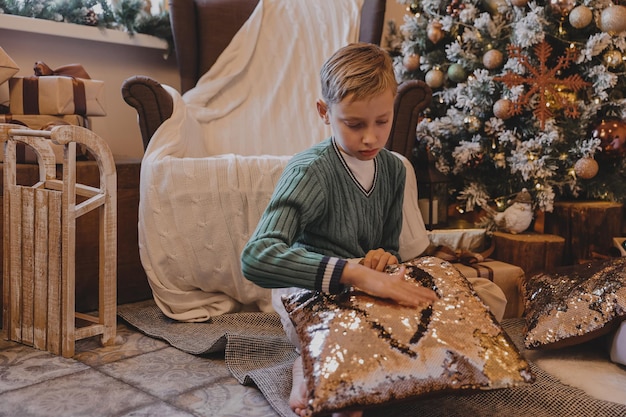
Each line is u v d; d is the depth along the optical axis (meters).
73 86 2.06
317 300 1.14
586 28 2.21
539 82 2.21
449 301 1.12
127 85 1.96
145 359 1.57
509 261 2.14
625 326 1.44
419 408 1.25
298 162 1.26
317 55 2.53
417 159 2.45
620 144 2.21
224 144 2.35
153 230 1.87
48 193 1.58
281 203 1.19
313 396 0.98
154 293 1.90
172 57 2.91
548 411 1.23
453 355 1.03
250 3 2.61
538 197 2.21
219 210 1.86
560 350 1.57
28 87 2.03
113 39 2.62
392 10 3.17
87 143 1.58
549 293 1.59
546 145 2.20
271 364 1.51
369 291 1.10
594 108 2.21
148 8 2.76
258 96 2.48
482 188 2.33
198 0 2.58
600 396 1.31
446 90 2.45
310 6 2.59
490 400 1.28
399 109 2.06
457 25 2.40
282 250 1.12
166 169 1.86
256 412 1.26
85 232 1.97
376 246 1.37
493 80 2.24
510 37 2.28
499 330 1.09
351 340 1.04
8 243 1.69
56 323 1.59
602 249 2.27
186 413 1.25
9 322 1.71
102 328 1.66
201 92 2.41
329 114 1.24
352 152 1.21
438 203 2.23
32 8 2.41
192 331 1.75
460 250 2.13
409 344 1.03
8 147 1.67
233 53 2.50
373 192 1.33
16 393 1.34
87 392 1.36
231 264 1.89
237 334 1.55
